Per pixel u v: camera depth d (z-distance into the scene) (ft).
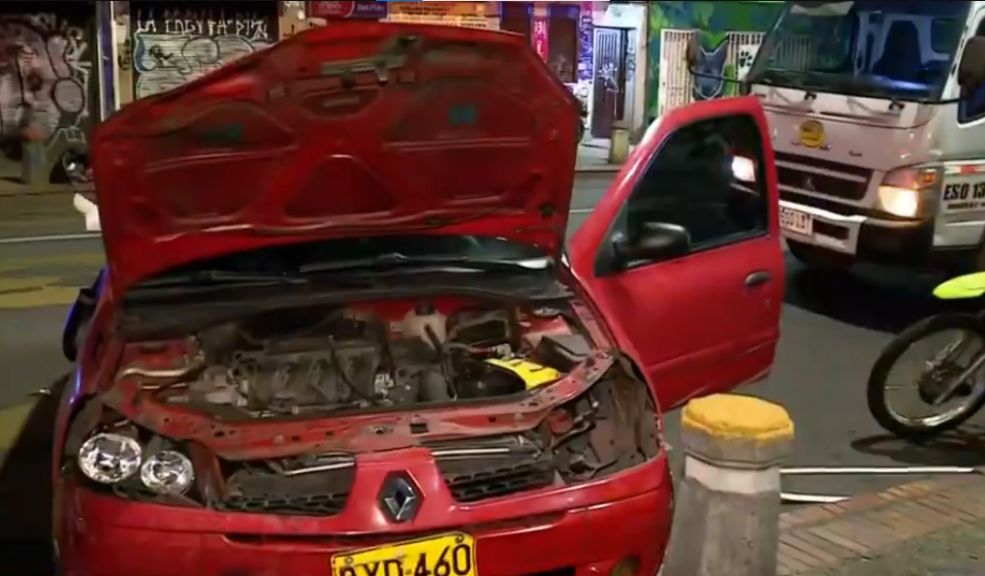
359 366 13.20
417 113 12.23
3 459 18.61
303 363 13.16
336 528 10.35
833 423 21.79
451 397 13.15
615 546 11.28
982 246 28.17
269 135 11.95
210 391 12.29
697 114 16.48
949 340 20.20
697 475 12.63
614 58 67.51
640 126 67.00
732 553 12.51
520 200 13.65
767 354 17.67
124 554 10.26
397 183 12.92
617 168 57.11
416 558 10.48
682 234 15.69
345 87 11.73
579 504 11.13
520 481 11.27
